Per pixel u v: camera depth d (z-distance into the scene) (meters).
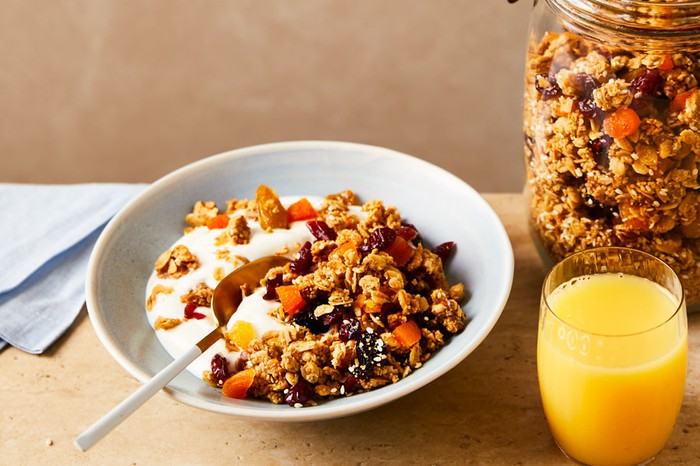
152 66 1.53
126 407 0.86
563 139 0.91
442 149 1.62
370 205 1.00
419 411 0.92
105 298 0.95
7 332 0.99
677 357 0.83
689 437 0.89
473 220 0.98
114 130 1.60
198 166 1.04
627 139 0.89
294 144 1.05
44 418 0.93
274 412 0.85
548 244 0.97
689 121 0.88
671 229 0.92
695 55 0.88
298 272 0.95
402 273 0.95
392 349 0.90
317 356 0.90
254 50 1.51
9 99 1.57
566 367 0.84
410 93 1.55
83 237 1.05
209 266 0.97
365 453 0.90
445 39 1.49
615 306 0.87
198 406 0.86
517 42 1.48
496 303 0.90
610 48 0.89
